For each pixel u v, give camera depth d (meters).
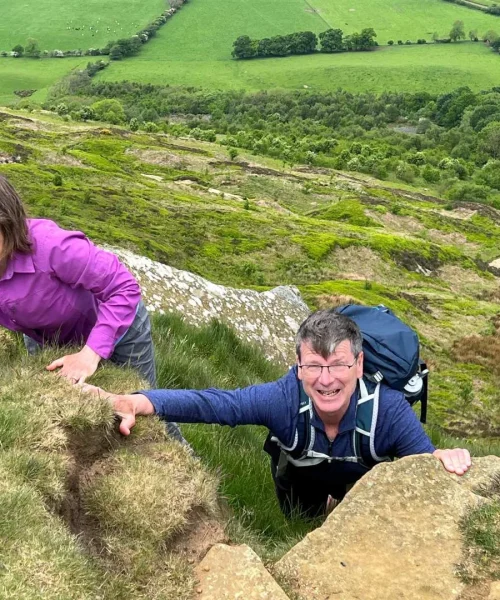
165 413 1.48
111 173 30.38
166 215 23.75
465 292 24.05
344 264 23.03
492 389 13.87
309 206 35.03
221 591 1.13
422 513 1.30
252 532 1.57
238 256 21.50
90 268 1.39
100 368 1.56
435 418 11.78
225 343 3.99
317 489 1.73
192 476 1.32
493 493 1.36
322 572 1.20
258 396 1.53
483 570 1.18
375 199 35.06
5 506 1.05
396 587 1.17
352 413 1.49
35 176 25.09
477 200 42.78
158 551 1.18
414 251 25.23
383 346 1.51
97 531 1.19
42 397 1.33
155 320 3.77
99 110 60.78
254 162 44.69
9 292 1.38
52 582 0.97
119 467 1.29
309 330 1.43
